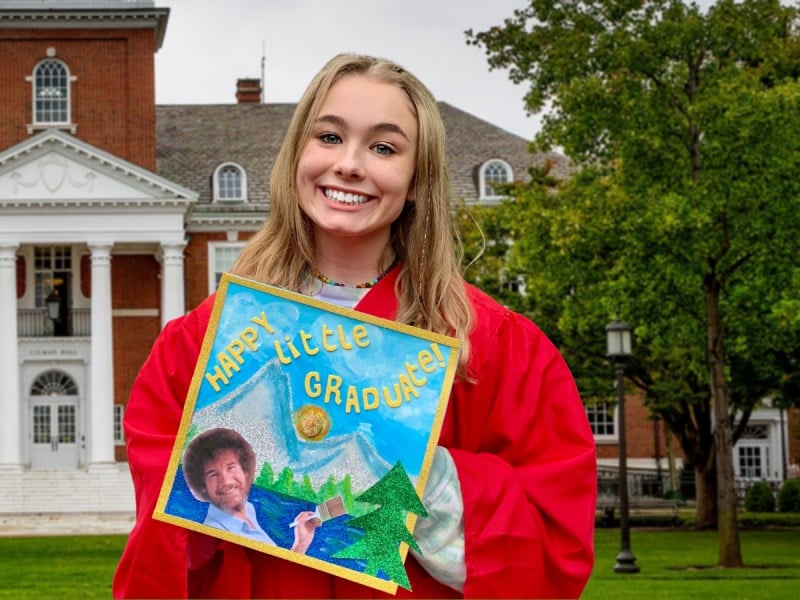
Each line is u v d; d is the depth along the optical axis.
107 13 54.69
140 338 55.50
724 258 25.80
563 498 3.00
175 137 60.91
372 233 3.21
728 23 24.94
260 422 2.91
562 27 26.92
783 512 47.03
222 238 56.31
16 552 29.73
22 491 49.09
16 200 51.22
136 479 3.07
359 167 3.08
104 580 20.88
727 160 24.44
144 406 3.13
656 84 25.72
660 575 21.52
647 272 25.61
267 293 2.98
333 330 2.96
